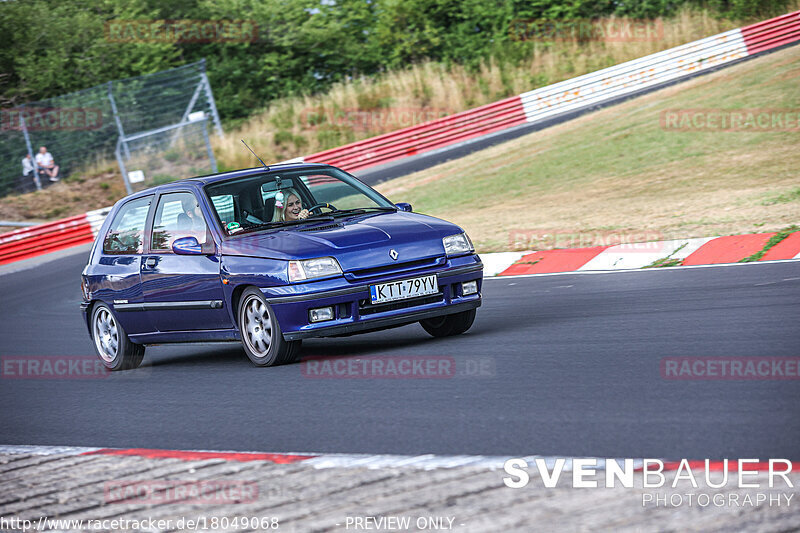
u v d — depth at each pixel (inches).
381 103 2027.6
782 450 248.8
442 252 464.4
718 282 580.1
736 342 402.9
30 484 293.9
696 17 2114.9
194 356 574.2
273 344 453.7
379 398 369.4
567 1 2169.0
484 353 437.1
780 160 1038.4
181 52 2187.5
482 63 2103.8
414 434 308.7
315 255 443.8
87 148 1766.7
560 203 1044.5
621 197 1013.2
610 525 203.5
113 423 390.0
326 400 377.1
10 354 650.8
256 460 291.4
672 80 1782.7
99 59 2133.4
